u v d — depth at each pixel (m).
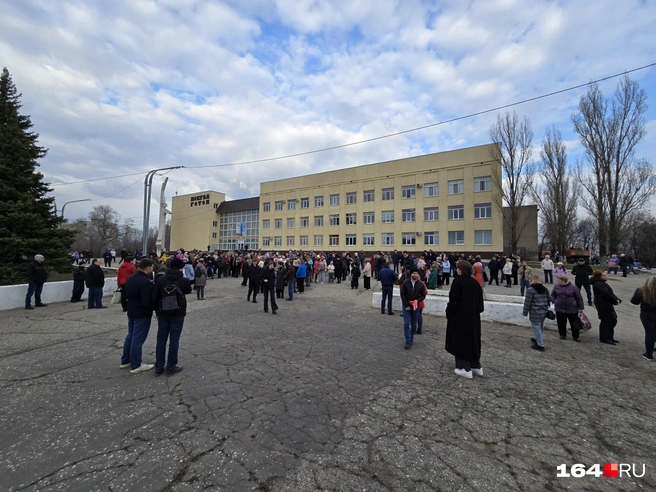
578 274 10.66
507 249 33.16
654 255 43.50
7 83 15.85
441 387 4.19
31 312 8.95
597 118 25.91
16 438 2.86
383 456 2.66
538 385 4.34
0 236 12.70
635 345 6.46
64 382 4.16
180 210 60.88
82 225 55.62
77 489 2.22
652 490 2.35
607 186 25.56
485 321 8.52
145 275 4.59
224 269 21.36
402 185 35.34
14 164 13.68
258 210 51.41
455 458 2.67
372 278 21.06
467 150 31.61
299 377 4.41
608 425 3.32
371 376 4.52
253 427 3.08
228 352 5.48
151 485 2.26
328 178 41.28
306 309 9.97
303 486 2.28
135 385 4.07
